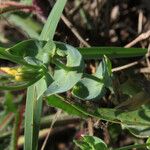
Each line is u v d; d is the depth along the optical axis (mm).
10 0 204
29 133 158
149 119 156
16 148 192
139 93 156
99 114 154
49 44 137
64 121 202
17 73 137
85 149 153
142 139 188
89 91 145
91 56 161
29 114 158
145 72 199
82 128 200
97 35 216
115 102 173
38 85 144
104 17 221
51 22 161
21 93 221
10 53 135
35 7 196
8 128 208
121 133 198
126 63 205
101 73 147
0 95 221
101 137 190
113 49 163
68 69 137
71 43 201
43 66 136
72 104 154
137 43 213
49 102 156
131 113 156
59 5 161
